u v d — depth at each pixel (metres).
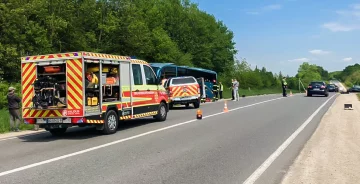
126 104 13.15
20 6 29.53
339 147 9.23
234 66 80.44
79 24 38.62
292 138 10.78
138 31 43.06
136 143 10.16
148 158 8.21
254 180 6.42
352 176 6.53
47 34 33.03
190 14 65.75
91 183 6.29
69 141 10.92
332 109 20.78
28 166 7.61
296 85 95.19
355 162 7.59
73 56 11.27
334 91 62.22
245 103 27.20
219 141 10.33
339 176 6.53
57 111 11.42
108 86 12.23
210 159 8.08
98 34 42.22
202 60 66.25
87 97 11.42
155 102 15.27
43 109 11.45
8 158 8.52
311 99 32.03
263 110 20.33
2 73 26.70
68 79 11.33
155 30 50.28
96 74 11.83
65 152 9.09
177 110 22.33
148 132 12.28
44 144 10.52
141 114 14.14
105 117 11.94
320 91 38.12
